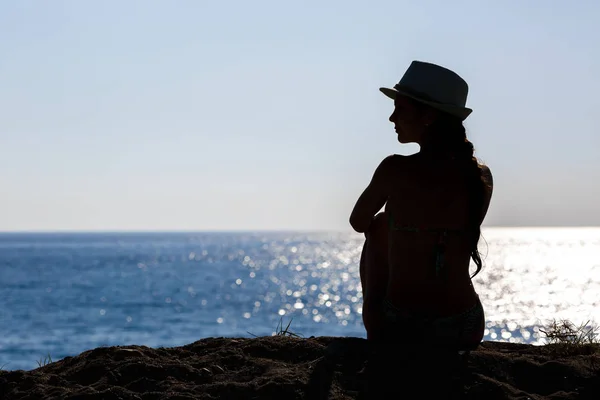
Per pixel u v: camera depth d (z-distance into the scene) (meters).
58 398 3.92
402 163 4.09
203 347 4.64
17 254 140.75
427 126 4.14
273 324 32.34
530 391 3.93
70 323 34.69
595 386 3.92
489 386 3.81
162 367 4.17
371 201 4.17
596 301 37.03
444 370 3.93
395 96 4.29
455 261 4.09
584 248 151.00
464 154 4.11
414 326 4.13
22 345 27.25
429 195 4.04
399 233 4.12
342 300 45.53
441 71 4.12
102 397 3.87
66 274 77.06
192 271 82.56
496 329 26.00
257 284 61.53
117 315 37.97
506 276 60.78
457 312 4.12
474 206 4.05
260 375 4.09
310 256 130.62
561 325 4.95
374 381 3.88
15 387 4.16
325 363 4.07
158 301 45.81
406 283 4.13
